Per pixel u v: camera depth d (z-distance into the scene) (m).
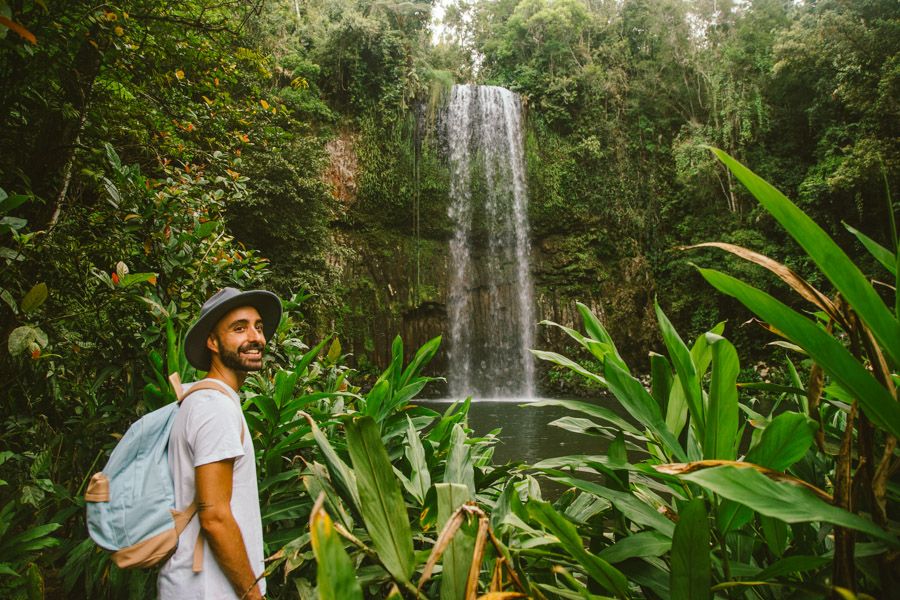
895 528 0.68
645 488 1.20
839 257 0.58
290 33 18.80
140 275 2.04
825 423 1.04
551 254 20.72
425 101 19.86
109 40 3.03
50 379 2.12
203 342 1.31
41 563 1.94
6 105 2.66
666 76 21.89
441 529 0.84
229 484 1.13
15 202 1.88
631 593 0.94
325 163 14.94
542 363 19.78
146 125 3.96
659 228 20.88
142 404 2.08
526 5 22.59
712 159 18.88
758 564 1.00
